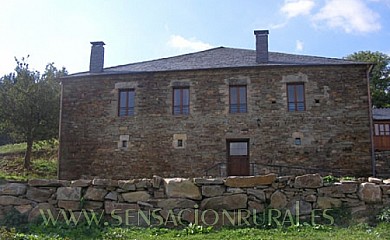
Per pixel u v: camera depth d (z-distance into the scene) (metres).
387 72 42.22
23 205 7.88
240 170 16.81
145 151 17.42
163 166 17.14
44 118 23.55
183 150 17.11
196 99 17.45
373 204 7.34
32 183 7.99
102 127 18.05
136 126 17.70
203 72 17.58
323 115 16.58
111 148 17.78
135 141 17.59
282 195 7.59
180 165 17.02
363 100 16.53
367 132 16.27
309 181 7.63
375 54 43.16
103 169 17.66
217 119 17.12
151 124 17.59
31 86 23.67
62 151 18.22
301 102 16.91
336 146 16.30
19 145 31.41
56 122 23.92
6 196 7.94
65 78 18.75
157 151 17.31
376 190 7.37
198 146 17.05
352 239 6.15
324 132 16.45
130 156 17.52
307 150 16.39
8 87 24.27
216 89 17.39
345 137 16.33
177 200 7.64
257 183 7.68
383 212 7.12
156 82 17.94
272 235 6.64
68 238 6.60
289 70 17.09
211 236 6.74
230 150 17.08
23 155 27.19
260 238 6.43
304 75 16.97
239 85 17.39
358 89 16.64
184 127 17.31
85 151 18.02
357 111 16.47
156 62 19.56
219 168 16.70
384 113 26.05
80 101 18.50
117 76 18.30
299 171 16.27
